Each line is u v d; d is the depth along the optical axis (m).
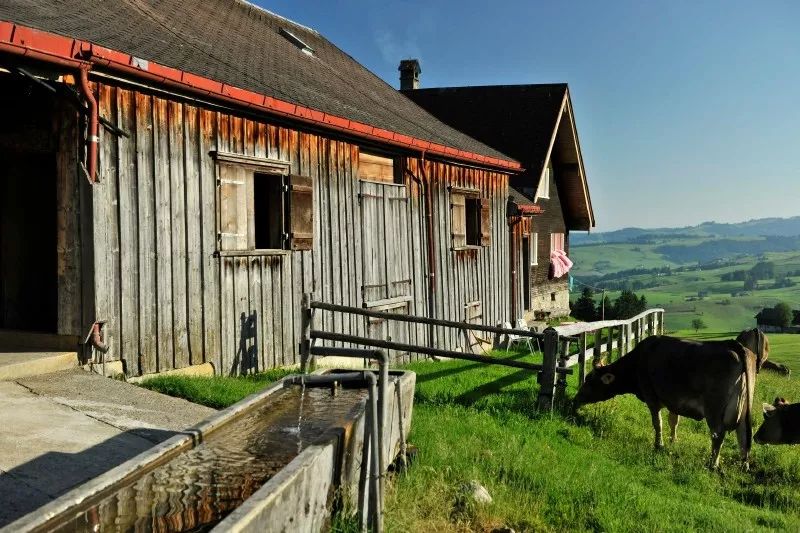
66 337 7.68
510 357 15.12
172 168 8.55
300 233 10.71
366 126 11.66
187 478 4.11
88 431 5.86
